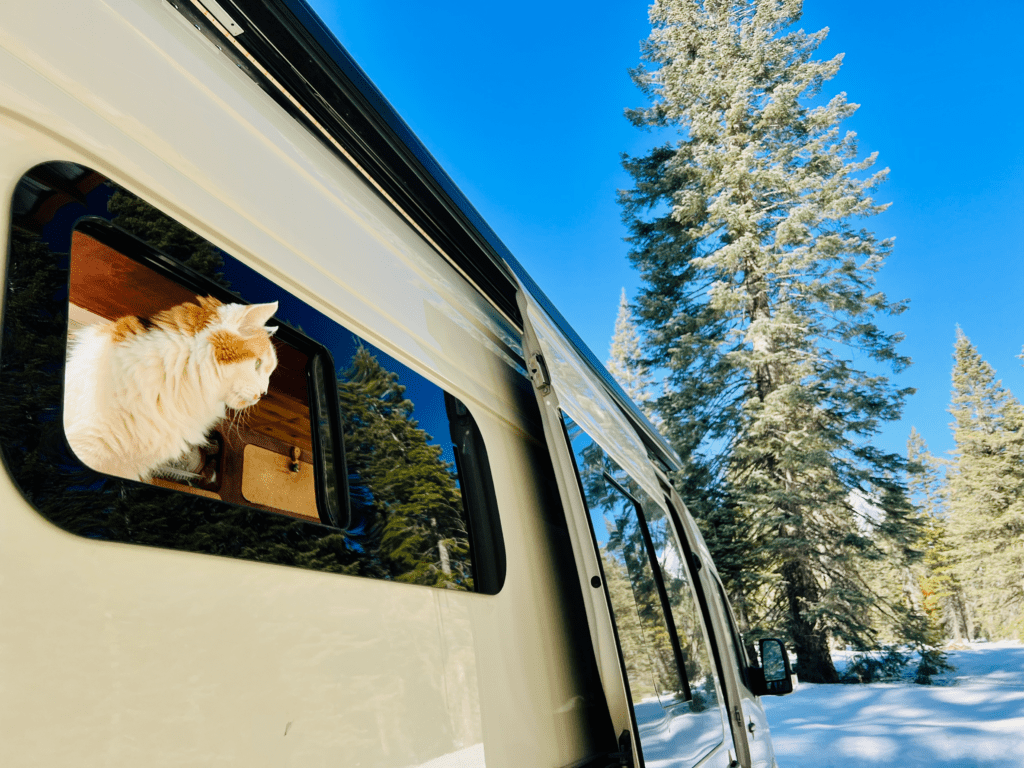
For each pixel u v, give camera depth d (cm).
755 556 1548
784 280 1897
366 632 80
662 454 280
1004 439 3058
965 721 851
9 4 63
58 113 64
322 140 108
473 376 131
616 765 127
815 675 1470
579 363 182
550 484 148
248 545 68
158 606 57
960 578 2709
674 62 2203
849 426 1681
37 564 50
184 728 56
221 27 90
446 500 108
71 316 65
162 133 77
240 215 85
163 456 71
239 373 81
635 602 168
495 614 109
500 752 97
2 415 51
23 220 58
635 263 2094
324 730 69
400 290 116
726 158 2011
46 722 47
